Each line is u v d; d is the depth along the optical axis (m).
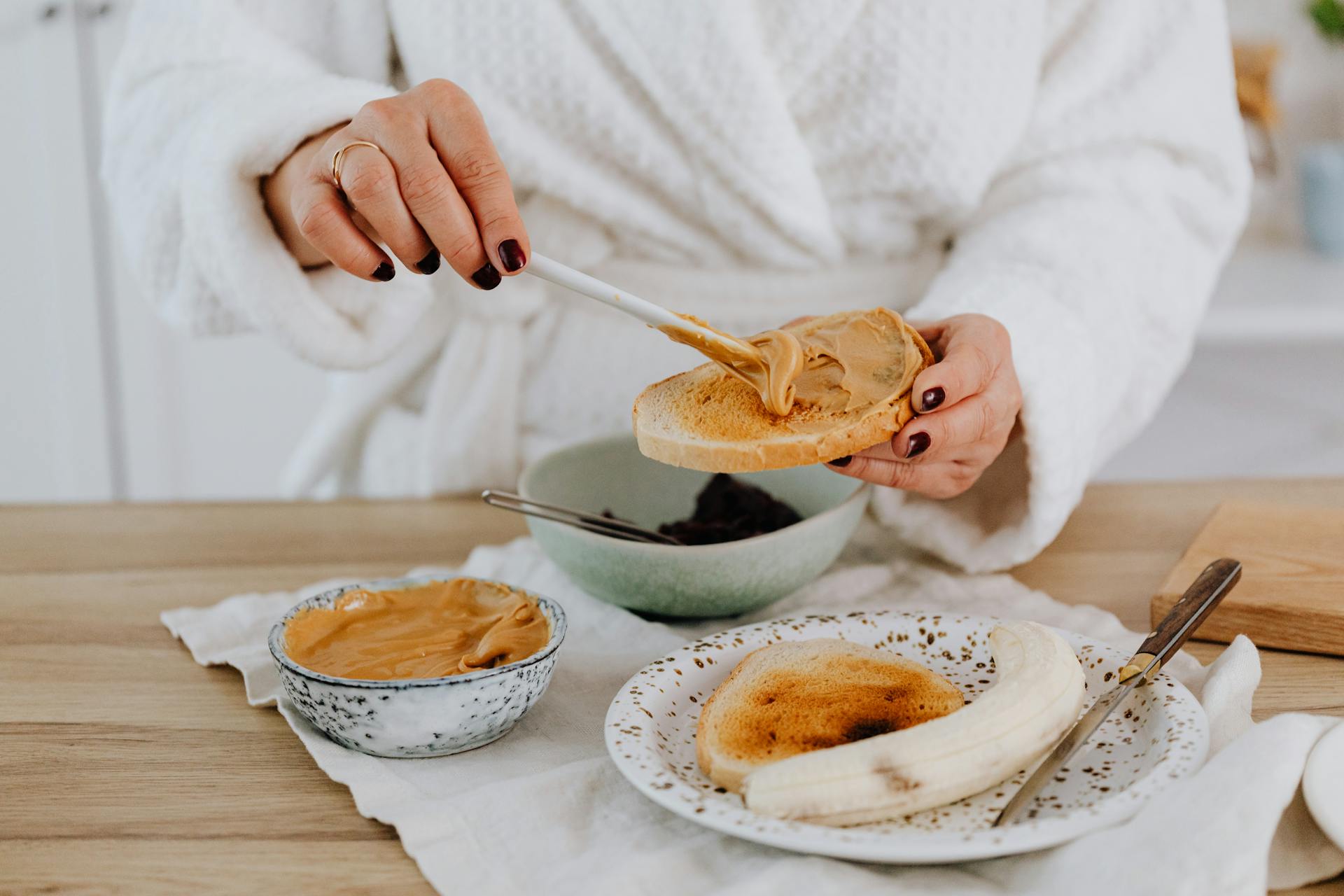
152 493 2.06
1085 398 0.88
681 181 0.98
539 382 1.05
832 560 0.84
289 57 0.95
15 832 0.66
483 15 0.94
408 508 1.04
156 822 0.67
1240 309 1.67
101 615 0.86
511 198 0.70
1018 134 1.01
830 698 0.69
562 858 0.64
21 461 2.02
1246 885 0.57
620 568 0.80
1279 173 2.02
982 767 0.63
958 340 0.78
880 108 0.97
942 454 0.75
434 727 0.69
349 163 0.70
